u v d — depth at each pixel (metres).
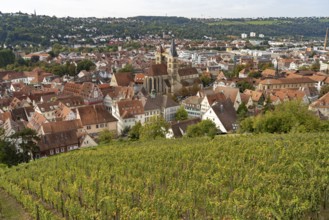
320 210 54.34
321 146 75.62
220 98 179.38
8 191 76.12
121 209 58.72
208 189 62.38
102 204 61.38
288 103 116.75
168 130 132.88
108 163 84.00
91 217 57.84
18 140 123.19
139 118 168.62
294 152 73.50
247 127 123.00
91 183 69.06
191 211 54.72
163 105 179.12
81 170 80.25
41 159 101.19
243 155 75.81
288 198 55.56
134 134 145.75
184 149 85.50
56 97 192.88
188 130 125.12
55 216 59.84
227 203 54.50
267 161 71.38
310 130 110.31
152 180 69.56
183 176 70.62
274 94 195.00
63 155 100.44
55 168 85.44
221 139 95.44
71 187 68.00
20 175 81.69
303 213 51.66
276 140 84.94
